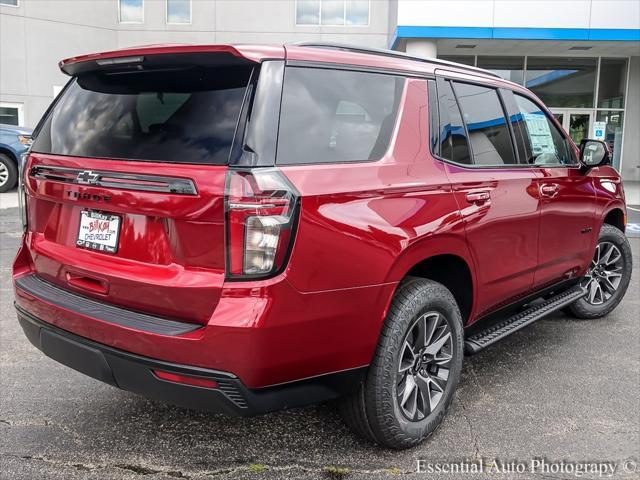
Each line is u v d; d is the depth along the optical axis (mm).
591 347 4441
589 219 4434
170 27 20953
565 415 3365
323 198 2408
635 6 15797
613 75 18969
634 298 5781
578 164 4402
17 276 3055
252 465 2822
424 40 16297
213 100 2441
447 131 3193
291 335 2346
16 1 19469
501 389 3699
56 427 3133
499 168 3529
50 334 2732
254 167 2268
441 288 3004
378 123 2836
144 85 2678
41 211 2990
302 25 20781
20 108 20000
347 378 2607
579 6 15820
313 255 2359
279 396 2418
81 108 2869
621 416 3359
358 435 2982
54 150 2873
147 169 2418
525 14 15859
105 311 2551
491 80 3725
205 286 2291
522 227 3611
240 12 20781
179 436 3070
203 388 2311
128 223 2533
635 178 19516
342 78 2742
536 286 3990
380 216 2625
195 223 2307
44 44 20078
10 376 3748
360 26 20641
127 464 2809
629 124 19234
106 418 3240
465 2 15789
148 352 2373
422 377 2979
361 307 2555
